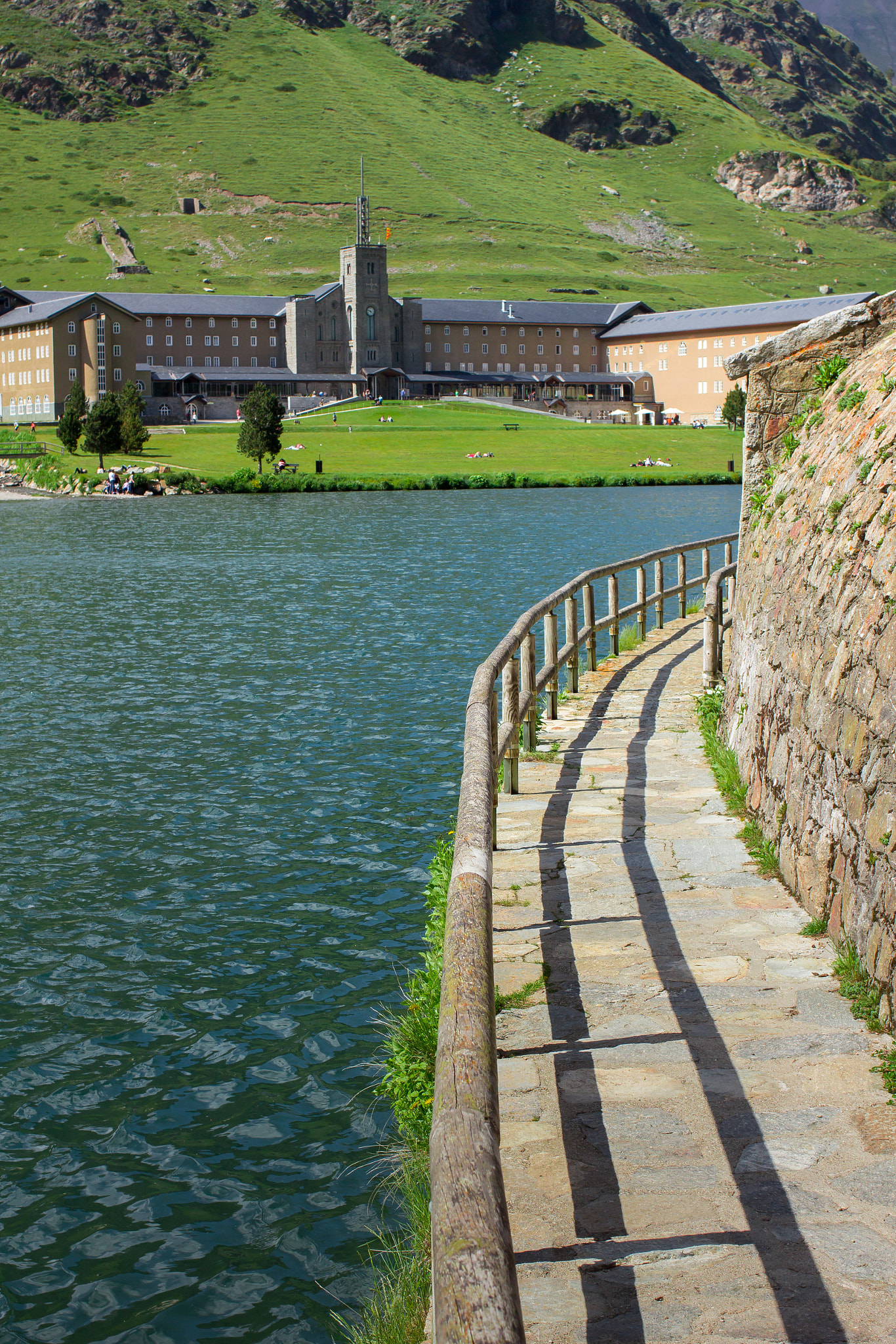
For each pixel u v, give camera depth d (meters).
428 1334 5.04
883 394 9.15
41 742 20.88
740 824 10.54
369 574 46.53
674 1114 5.76
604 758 13.28
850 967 7.04
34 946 12.34
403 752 19.81
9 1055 10.01
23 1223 7.62
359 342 188.62
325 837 15.63
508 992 7.33
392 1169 7.98
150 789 17.94
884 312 11.90
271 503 91.94
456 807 16.83
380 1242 7.19
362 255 187.38
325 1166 8.10
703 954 7.69
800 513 10.07
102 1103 9.15
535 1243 4.83
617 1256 4.69
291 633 32.78
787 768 9.16
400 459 124.56
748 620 11.76
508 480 109.56
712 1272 4.55
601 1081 6.14
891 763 6.56
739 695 12.06
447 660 28.08
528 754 13.49
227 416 170.62
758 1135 5.51
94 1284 6.98
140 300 181.88
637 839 10.30
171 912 13.23
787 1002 6.89
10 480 113.69
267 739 20.88
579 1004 7.09
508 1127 5.73
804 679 8.76
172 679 26.42
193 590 43.00
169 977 11.52
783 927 8.09
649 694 16.84
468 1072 3.40
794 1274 4.50
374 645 30.38
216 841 15.59
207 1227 7.47
